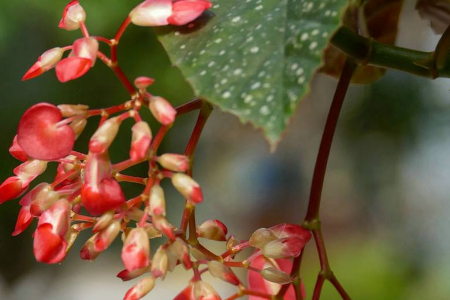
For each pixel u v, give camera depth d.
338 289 0.47
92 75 1.60
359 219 3.17
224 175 3.84
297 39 0.41
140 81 0.43
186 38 0.43
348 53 0.48
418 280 2.36
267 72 0.40
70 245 0.45
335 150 3.02
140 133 0.42
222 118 3.36
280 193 3.92
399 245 2.58
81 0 1.55
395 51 0.48
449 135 2.00
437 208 2.61
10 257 1.80
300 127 3.52
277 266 0.49
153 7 0.44
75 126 0.43
